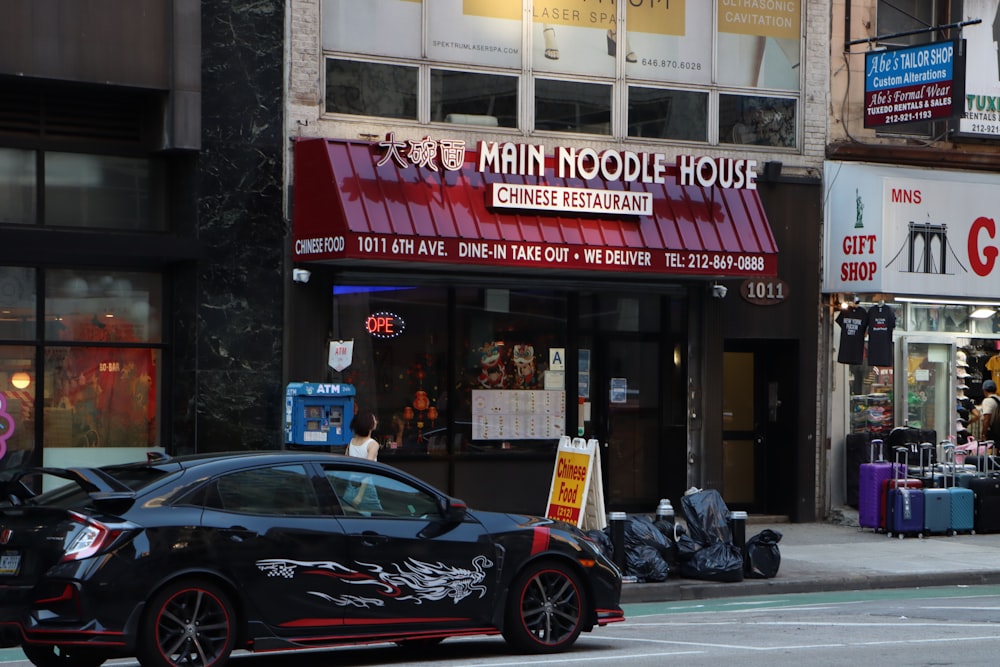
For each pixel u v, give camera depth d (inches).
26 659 480.1
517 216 777.6
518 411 831.7
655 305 875.4
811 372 905.5
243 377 755.4
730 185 841.5
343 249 723.4
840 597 666.2
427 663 444.5
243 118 757.3
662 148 863.1
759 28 894.4
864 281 885.8
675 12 872.3
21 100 722.8
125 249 724.0
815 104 904.9
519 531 462.9
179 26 731.4
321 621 424.8
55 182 731.4
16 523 414.3
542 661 441.4
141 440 754.8
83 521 398.6
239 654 483.2
